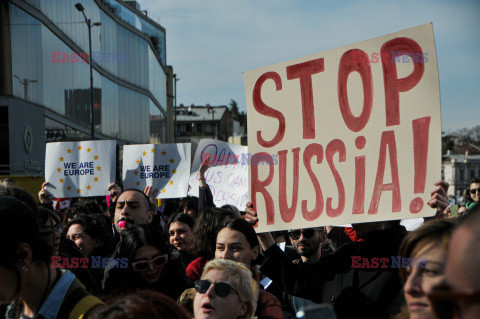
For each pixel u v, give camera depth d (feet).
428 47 9.12
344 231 17.62
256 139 10.94
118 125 131.13
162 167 19.58
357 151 9.77
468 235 2.97
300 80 10.55
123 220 13.55
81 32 103.04
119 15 132.16
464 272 2.96
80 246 12.59
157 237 10.09
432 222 5.28
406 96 9.31
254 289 8.61
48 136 87.76
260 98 10.97
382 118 9.54
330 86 10.19
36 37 81.76
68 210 18.97
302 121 10.48
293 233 12.76
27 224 6.11
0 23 72.02
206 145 19.98
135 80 145.07
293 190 10.44
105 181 19.29
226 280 7.85
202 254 11.79
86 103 108.27
